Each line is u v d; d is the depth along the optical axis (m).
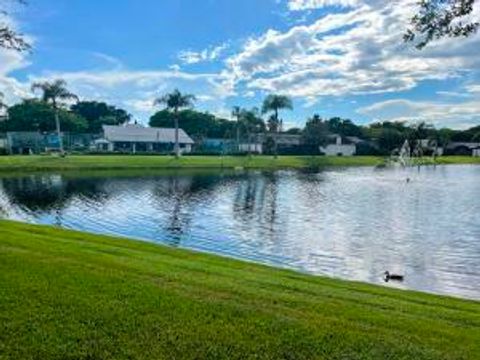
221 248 20.47
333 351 6.68
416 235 24.02
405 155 123.81
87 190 44.62
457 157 141.38
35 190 44.16
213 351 6.55
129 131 116.75
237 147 121.50
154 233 24.02
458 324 8.32
